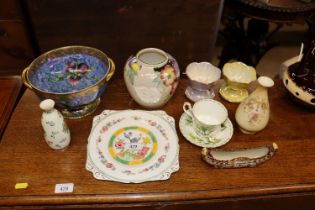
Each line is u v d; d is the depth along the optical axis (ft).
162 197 2.35
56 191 2.34
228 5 5.11
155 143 2.70
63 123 2.52
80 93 2.63
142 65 2.76
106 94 3.18
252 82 3.19
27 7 4.20
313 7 4.76
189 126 2.85
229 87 3.27
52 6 4.17
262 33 5.62
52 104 2.42
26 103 3.02
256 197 2.45
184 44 4.71
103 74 3.02
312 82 2.87
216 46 7.50
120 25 4.42
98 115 2.90
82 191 2.35
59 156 2.59
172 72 2.82
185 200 2.38
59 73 3.09
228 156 2.65
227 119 2.92
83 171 2.48
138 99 2.91
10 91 3.29
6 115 3.04
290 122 3.00
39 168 2.49
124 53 4.73
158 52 2.92
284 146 2.77
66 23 4.35
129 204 2.35
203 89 3.10
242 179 2.50
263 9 4.72
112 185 2.40
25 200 2.29
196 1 4.24
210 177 2.49
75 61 3.09
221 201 2.42
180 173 2.51
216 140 2.75
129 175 2.45
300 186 2.48
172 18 4.39
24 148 2.64
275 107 3.15
